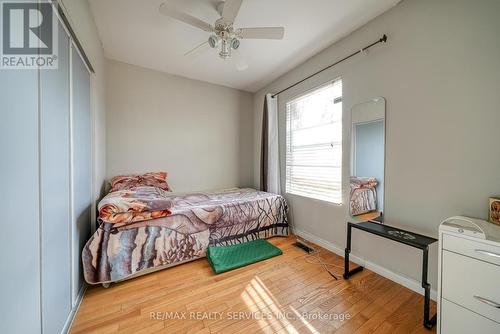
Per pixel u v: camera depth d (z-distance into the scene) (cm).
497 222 118
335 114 234
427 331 126
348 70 213
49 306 102
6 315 69
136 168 292
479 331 106
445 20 144
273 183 319
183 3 171
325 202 244
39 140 94
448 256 118
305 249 238
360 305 149
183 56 261
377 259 191
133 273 176
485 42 128
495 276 100
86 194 175
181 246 204
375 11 180
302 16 186
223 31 170
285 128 309
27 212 83
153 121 303
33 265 88
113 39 223
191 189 336
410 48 163
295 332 126
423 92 156
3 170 69
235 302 152
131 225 181
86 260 158
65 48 124
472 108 133
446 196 146
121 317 136
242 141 385
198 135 340
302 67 274
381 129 184
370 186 194
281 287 169
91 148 190
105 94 262
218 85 357
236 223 247
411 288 165
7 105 72
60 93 117
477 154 132
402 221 171
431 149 153
